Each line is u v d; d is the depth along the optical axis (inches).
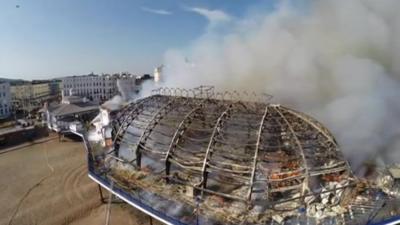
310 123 1091.9
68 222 1191.6
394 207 904.9
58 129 2458.2
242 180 970.7
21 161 1941.4
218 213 930.1
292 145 1003.3
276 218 883.4
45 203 1353.3
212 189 1038.4
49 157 2010.3
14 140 2425.0
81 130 2230.6
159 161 1196.5
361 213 879.7
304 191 929.5
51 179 1626.5
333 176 999.6
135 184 1144.2
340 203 924.6
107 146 1663.4
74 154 2063.2
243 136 1057.5
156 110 1401.3
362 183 1012.5
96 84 5369.1
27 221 1207.6
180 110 1318.9
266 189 936.3
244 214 912.9
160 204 1008.2
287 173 949.8
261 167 979.3
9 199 1398.9
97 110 2955.2
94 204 1327.5
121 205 1307.8
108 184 1167.0
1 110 3440.0
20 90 5521.7
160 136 1244.5
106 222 1174.3
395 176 1008.9
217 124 1103.0
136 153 1256.2
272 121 1088.8
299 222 866.8
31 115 3408.0
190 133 1170.0
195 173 1064.8
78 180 1600.6
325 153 1012.5
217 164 1015.6
